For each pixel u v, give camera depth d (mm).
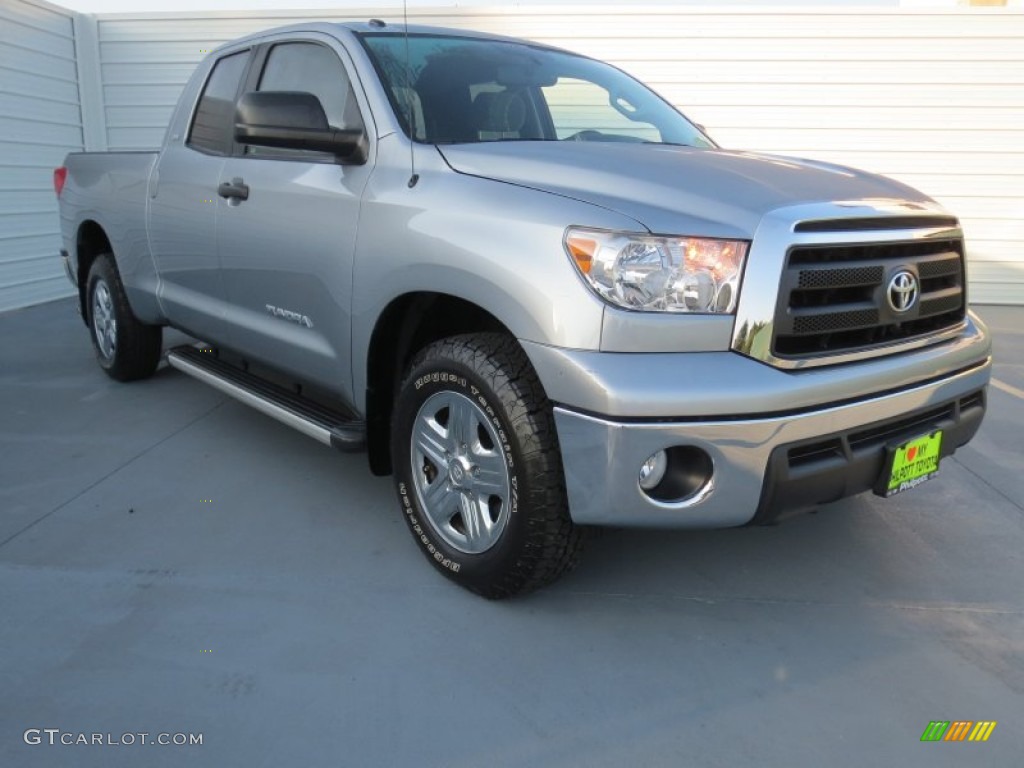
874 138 9289
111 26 9602
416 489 2920
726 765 2070
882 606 2832
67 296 9180
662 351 2291
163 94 9781
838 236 2408
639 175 2535
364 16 9359
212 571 2971
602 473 2285
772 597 2875
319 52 3488
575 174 2570
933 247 2779
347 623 2658
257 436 4363
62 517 3385
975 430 3002
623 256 2277
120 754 2066
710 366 2279
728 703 2309
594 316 2273
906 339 2656
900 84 9133
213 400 4969
